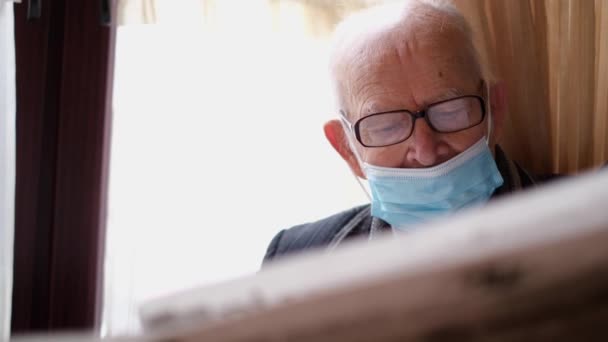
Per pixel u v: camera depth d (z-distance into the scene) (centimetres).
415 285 20
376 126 82
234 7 123
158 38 126
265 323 22
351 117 87
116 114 127
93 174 126
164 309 24
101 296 124
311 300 21
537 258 19
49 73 129
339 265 21
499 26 94
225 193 128
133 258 123
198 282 126
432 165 80
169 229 126
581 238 18
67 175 127
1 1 116
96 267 125
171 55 127
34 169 128
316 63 125
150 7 125
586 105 92
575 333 20
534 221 19
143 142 125
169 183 127
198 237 127
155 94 126
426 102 81
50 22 130
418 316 20
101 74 128
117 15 126
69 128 127
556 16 93
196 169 127
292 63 126
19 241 126
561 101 93
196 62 127
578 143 92
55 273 125
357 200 124
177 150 127
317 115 126
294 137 127
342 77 86
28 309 125
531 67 93
